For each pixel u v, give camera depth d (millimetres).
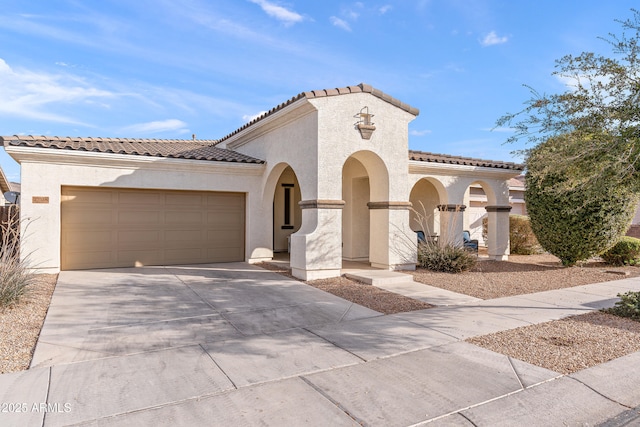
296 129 12609
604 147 7988
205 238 14578
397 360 5707
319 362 5605
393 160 12852
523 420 4188
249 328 7172
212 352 5945
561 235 14445
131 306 8492
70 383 4836
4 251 8531
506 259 17594
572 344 6438
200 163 13734
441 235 15898
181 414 4164
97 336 6578
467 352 6035
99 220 12891
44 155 11570
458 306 8930
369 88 12141
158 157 13086
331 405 4398
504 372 5316
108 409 4234
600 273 13727
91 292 9656
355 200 15930
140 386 4781
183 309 8336
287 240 19203
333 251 11758
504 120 9688
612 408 4500
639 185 7945
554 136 9336
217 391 4688
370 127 12188
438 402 4500
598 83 8562
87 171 12328
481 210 24969
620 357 5930
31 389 4668
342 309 8492
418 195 18641
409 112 13172
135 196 13430
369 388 4816
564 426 4113
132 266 13406
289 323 7496
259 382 4945
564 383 5031
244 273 12602
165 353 5887
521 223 19688
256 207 14984
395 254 12906
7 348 5945
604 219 13570
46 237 11773
